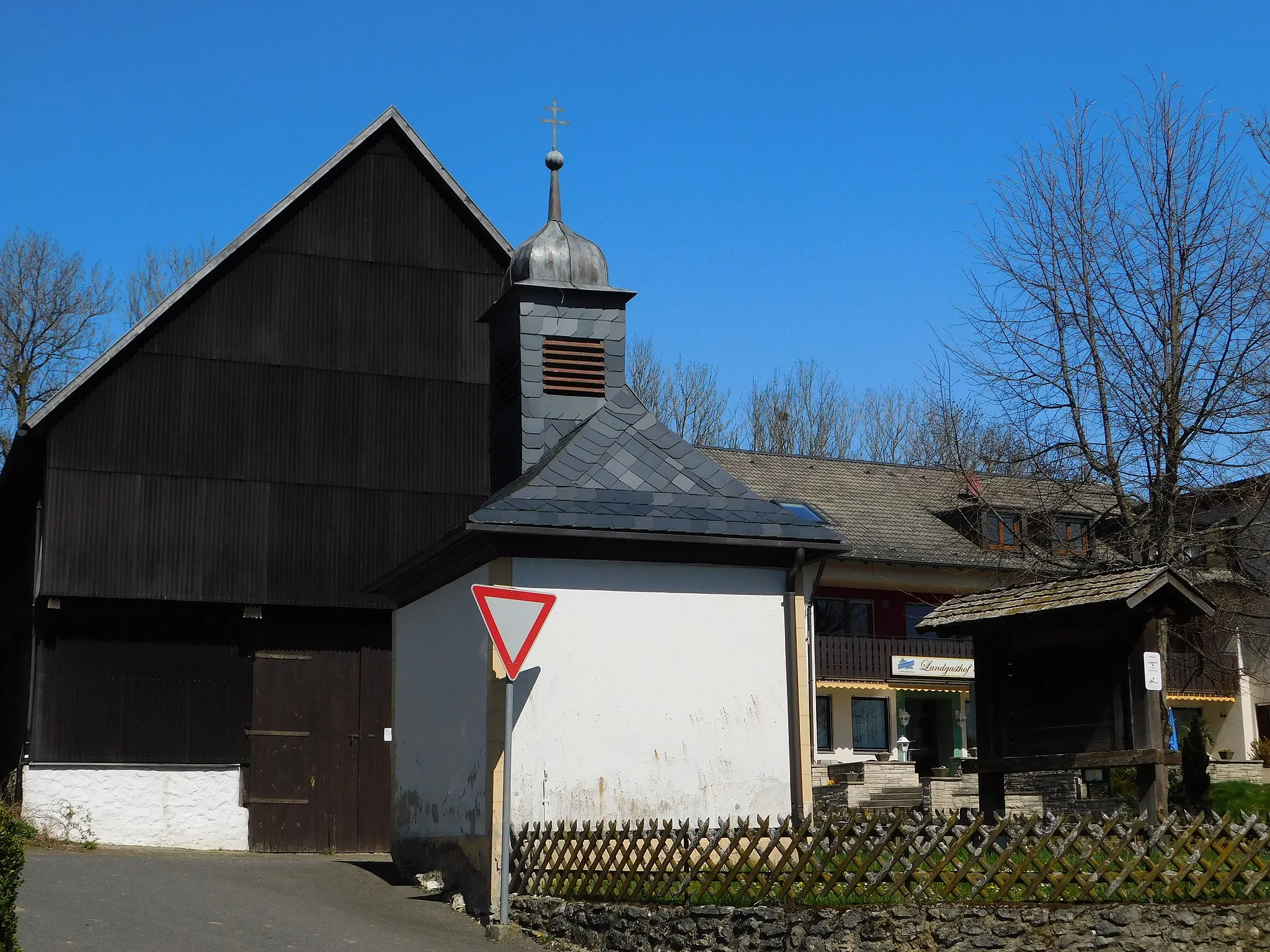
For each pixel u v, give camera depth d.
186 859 18.16
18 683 26.20
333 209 26.12
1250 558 24.61
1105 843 11.09
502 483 17.78
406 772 17.41
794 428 55.62
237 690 24.39
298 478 24.98
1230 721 38.75
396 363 26.00
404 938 13.10
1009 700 14.64
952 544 38.06
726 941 11.78
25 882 14.58
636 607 14.93
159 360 24.47
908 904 11.23
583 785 14.43
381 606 25.02
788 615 15.47
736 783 14.91
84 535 23.48
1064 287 25.20
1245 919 10.77
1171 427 24.14
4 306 41.25
